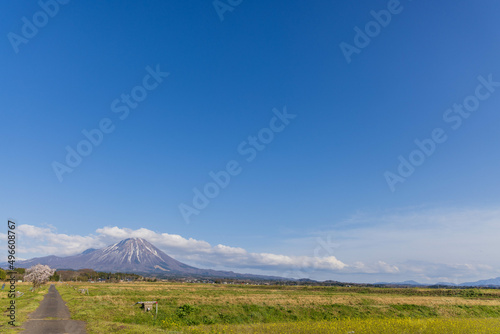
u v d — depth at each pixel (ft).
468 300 241.14
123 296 189.47
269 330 89.40
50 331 73.15
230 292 282.56
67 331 73.56
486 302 233.35
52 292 238.48
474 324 105.19
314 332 87.61
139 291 261.85
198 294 236.22
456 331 89.56
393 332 88.22
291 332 87.25
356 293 327.67
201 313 135.95
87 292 229.25
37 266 296.92
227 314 139.64
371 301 201.05
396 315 168.25
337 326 97.71
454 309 190.08
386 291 376.27
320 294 286.87
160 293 237.45
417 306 189.37
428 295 324.80
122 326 79.87
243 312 146.82
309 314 155.84
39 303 143.33
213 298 185.68
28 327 78.38
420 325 99.76
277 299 192.34
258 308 155.74
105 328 77.05
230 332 84.64
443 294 335.88
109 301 156.56
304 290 391.45
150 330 75.77
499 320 130.72
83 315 103.19
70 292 237.04
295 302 180.24
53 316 100.89
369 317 160.15
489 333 87.92
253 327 94.99
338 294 294.46
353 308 172.35
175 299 172.86
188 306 136.87
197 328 90.74
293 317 149.28
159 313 125.49
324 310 163.73
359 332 87.92
